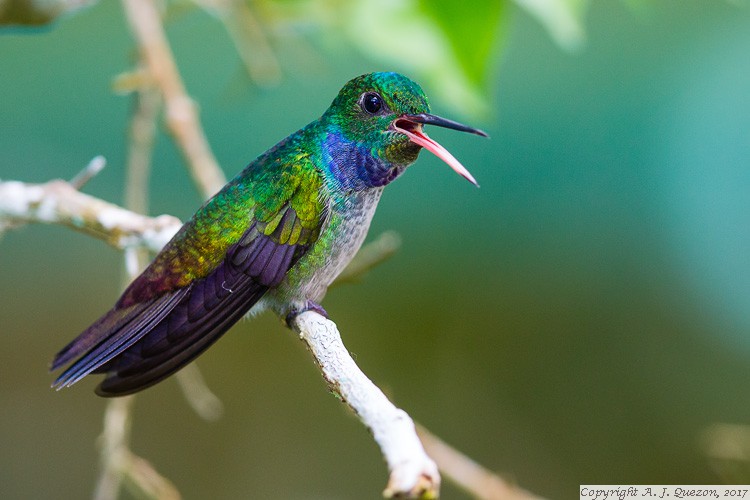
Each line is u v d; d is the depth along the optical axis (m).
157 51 7.56
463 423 12.38
